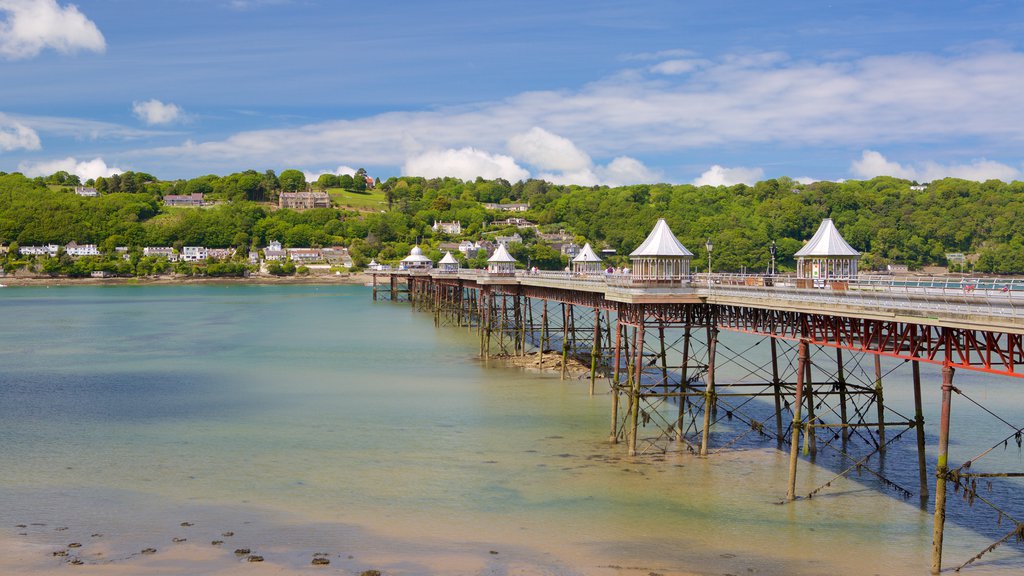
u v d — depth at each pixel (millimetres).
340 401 63812
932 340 33750
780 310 41000
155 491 41562
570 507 39125
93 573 31859
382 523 37156
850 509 38656
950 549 33844
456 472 44625
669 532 36000
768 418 56562
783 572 31922
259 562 32938
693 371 76125
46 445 50469
